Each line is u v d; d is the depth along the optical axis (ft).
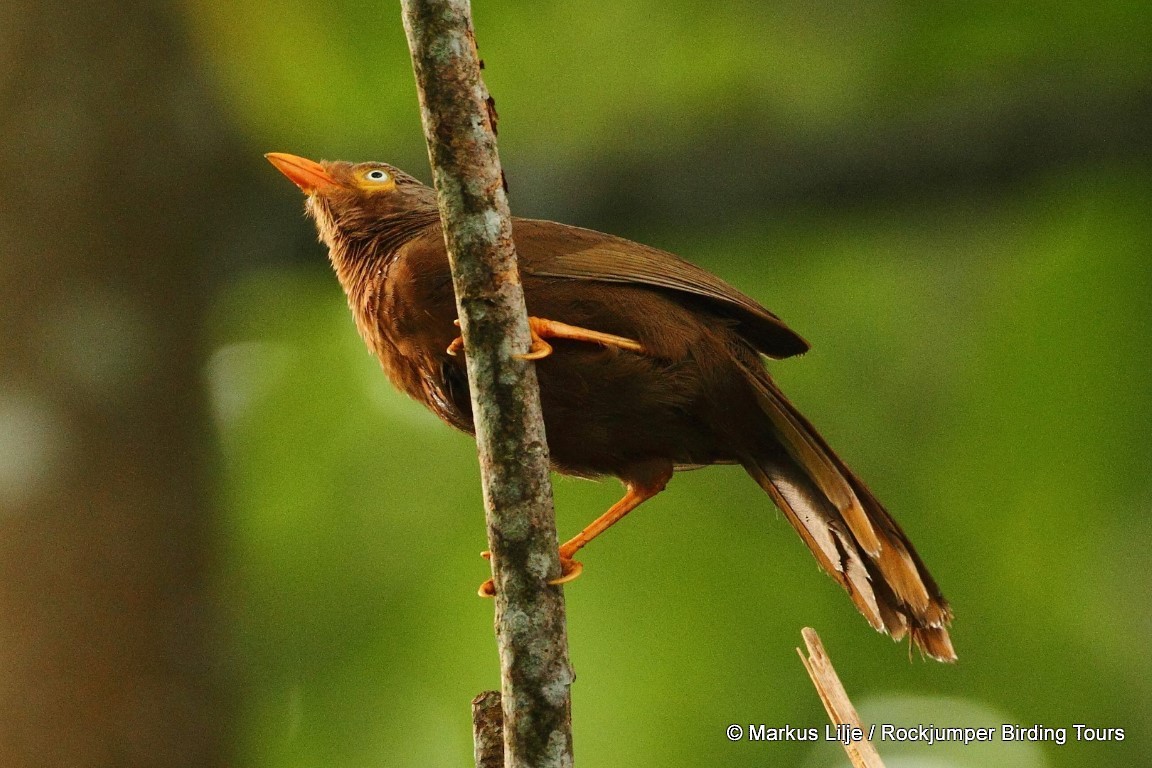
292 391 46.60
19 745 33.78
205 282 39.17
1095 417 43.65
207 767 35.50
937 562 44.88
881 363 46.01
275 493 45.83
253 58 41.91
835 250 45.29
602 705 43.32
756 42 41.68
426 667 43.60
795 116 40.29
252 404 46.37
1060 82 37.88
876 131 38.17
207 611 36.58
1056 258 44.19
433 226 29.53
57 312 36.27
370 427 46.37
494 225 21.71
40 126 37.22
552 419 28.02
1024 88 37.96
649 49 42.22
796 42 41.24
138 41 38.58
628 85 42.22
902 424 45.88
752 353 28.78
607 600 44.42
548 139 41.47
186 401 37.47
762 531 45.39
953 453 45.19
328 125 42.11
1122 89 37.06
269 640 43.93
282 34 42.11
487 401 21.93
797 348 29.66
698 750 42.98
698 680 43.73
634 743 43.01
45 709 34.04
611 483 45.29
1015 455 44.39
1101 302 43.65
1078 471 43.86
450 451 46.01
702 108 40.88
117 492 35.70
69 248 36.76
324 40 42.16
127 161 37.86
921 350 45.73
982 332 45.14
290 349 46.83
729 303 28.40
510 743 21.61
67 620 34.53
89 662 34.50
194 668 35.83
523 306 21.97
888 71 40.60
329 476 45.83
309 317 46.80
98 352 36.29
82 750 34.01
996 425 44.55
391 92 42.32
